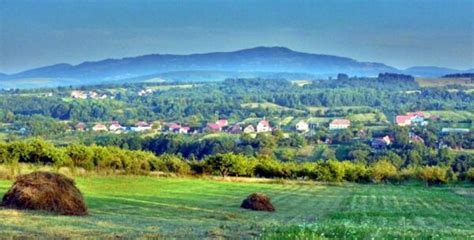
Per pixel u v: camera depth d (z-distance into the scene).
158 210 57.06
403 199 109.25
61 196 42.84
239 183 132.62
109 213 48.19
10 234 29.33
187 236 32.19
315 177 156.88
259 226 40.44
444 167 175.62
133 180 112.25
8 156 111.50
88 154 119.44
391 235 30.09
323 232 28.98
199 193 94.31
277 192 112.81
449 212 80.25
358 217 63.06
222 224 44.50
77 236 30.16
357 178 161.62
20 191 41.97
